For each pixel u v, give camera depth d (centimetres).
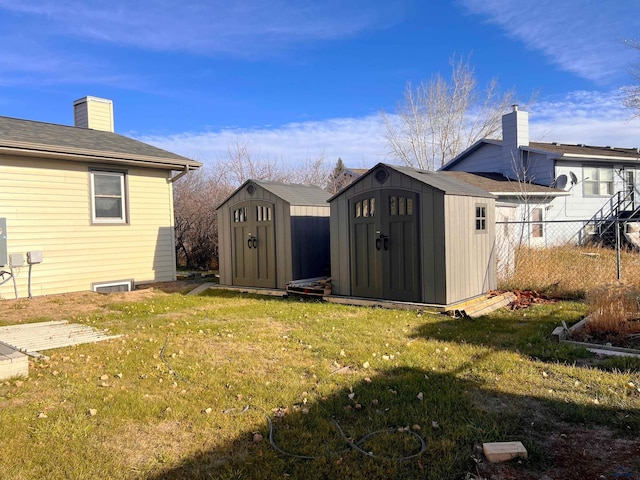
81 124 1290
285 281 908
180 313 721
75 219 980
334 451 276
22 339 549
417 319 630
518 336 526
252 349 496
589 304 579
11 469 259
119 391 375
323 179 2377
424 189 701
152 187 1122
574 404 330
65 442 291
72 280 977
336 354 468
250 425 311
